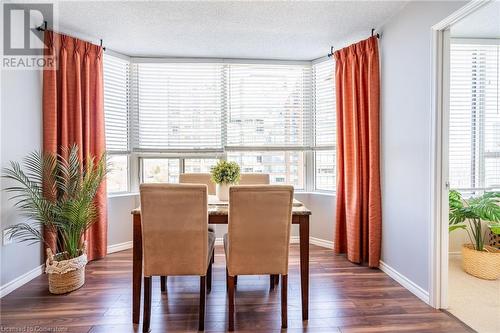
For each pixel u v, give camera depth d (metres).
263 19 2.47
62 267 2.14
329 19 2.48
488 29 2.76
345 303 2.03
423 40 2.04
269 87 3.47
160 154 3.43
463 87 2.94
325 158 3.43
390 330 1.72
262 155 3.52
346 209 2.89
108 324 1.78
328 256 2.99
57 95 2.61
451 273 2.57
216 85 3.43
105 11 2.32
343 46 3.07
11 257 2.20
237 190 1.68
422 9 2.04
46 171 2.37
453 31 2.79
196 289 2.26
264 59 3.44
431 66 1.94
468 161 2.96
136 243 1.78
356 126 2.74
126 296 2.13
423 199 2.05
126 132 3.33
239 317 1.87
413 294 2.16
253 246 1.73
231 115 3.44
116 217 3.17
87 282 2.36
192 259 1.73
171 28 2.64
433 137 1.93
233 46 3.06
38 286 2.28
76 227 2.29
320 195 3.37
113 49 3.12
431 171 1.95
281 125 3.47
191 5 2.24
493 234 2.88
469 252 2.54
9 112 2.18
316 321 1.82
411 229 2.20
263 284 2.37
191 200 1.67
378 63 2.62
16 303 2.02
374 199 2.62
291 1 2.20
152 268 1.71
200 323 1.72
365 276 2.49
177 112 3.40
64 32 2.69
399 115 2.34
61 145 2.60
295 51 3.21
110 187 3.23
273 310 1.96
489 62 2.94
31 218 2.28
